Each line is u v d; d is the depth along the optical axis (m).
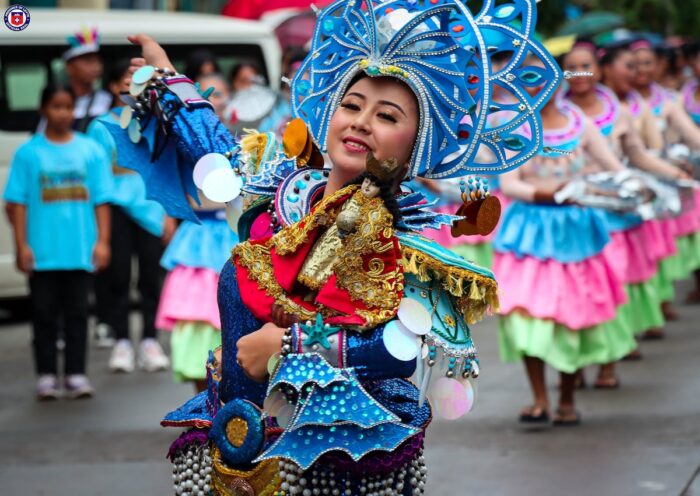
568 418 9.73
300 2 21.86
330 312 3.74
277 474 3.84
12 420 10.59
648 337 14.04
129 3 21.80
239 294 3.94
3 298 16.72
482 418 10.02
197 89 4.63
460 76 3.79
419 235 3.77
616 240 11.80
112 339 14.64
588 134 10.05
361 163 3.80
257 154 4.27
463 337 3.78
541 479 8.06
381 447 3.69
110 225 12.84
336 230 3.76
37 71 16.08
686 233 15.39
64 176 11.62
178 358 9.59
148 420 10.44
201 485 4.04
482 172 3.94
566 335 9.76
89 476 8.50
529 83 3.90
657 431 9.40
